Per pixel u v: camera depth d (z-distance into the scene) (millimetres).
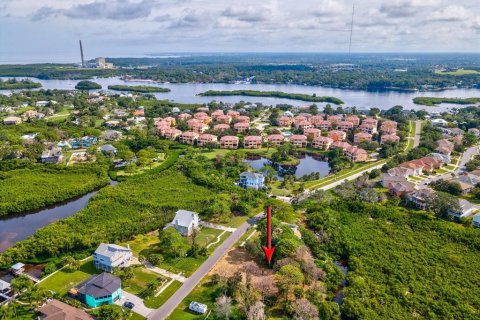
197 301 102188
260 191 177875
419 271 115562
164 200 165375
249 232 140625
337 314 95625
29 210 163250
